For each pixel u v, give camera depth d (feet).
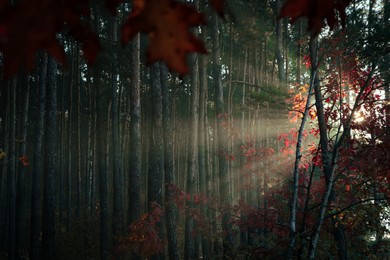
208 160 47.50
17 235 45.42
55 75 37.45
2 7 1.63
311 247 13.30
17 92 72.13
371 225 19.39
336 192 19.20
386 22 27.25
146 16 1.92
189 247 35.40
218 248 36.45
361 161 16.60
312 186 21.38
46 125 36.86
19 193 46.73
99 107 57.47
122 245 23.88
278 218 22.56
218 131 34.24
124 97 94.53
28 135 88.89
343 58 17.75
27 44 1.60
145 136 83.92
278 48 45.91
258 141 56.80
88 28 2.27
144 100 86.12
